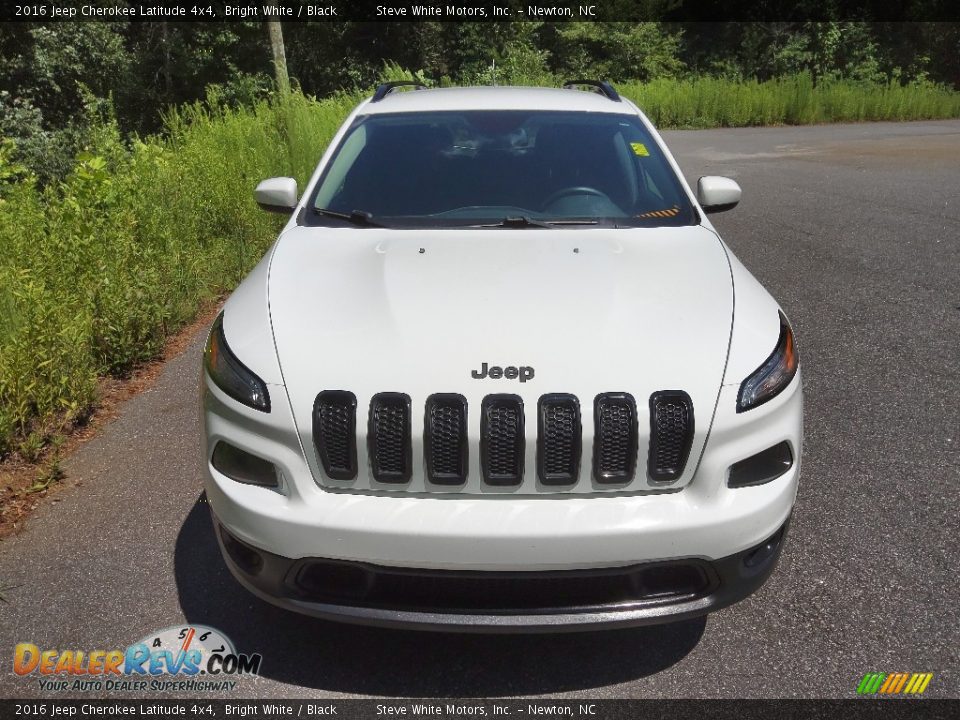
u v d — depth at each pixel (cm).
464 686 245
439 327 246
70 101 2228
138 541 314
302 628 270
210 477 244
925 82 2747
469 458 224
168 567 298
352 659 256
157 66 2459
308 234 322
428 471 226
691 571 232
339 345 242
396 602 229
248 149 881
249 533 232
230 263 664
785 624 267
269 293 274
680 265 289
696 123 2267
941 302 579
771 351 250
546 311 254
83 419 418
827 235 791
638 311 255
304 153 971
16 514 334
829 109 2389
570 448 226
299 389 233
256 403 235
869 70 2734
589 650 259
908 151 1509
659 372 233
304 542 225
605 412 226
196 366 489
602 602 228
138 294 495
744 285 285
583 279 273
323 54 2812
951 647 255
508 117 388
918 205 945
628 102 425
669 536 221
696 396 230
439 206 338
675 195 352
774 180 1159
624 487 228
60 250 539
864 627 265
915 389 437
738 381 236
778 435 239
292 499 229
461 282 271
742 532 228
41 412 405
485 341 240
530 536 217
